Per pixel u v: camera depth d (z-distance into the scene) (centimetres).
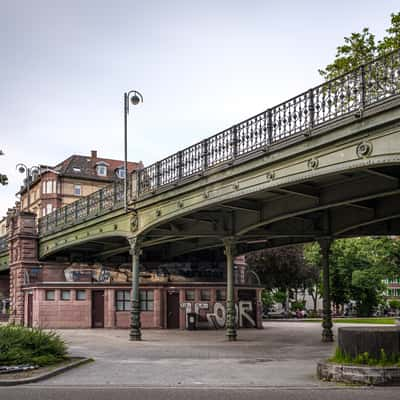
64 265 4003
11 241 4450
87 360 1655
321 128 1497
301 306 6581
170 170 2295
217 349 2095
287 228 2509
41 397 1048
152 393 1095
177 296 3422
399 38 2383
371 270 3675
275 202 2156
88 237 3247
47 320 3466
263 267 5106
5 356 1405
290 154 1612
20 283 4128
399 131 1291
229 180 1919
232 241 2467
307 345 2266
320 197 1917
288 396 1045
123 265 4019
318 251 5344
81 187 8194
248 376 1339
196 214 2477
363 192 1758
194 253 3991
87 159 8588
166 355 1872
